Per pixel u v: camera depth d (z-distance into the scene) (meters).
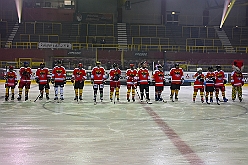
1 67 27.91
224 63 28.56
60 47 29.05
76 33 35.56
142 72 13.29
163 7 39.47
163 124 8.16
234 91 14.45
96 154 5.32
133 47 34.94
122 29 36.78
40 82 13.66
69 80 26.67
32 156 5.18
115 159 5.05
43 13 36.47
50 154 5.29
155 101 13.91
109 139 6.39
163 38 35.56
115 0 39.22
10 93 16.88
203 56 29.34
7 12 37.28
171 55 28.89
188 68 28.17
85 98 14.78
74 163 4.83
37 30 35.25
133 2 39.53
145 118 9.11
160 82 13.84
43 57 28.09
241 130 7.45
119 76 13.66
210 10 40.16
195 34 37.44
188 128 7.64
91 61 28.20
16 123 8.12
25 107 11.30
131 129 7.44
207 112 10.55
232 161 5.00
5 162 4.87
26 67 13.48
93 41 33.53
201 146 5.91
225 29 37.97
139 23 38.91
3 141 6.16
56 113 9.93
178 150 5.61
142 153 5.40
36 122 8.29
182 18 40.00
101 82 13.01
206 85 13.16
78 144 5.96
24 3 36.72
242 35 37.47
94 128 7.52
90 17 37.34
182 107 11.84
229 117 9.48
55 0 38.03
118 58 28.70
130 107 11.65
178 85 14.09
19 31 34.97
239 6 39.62
